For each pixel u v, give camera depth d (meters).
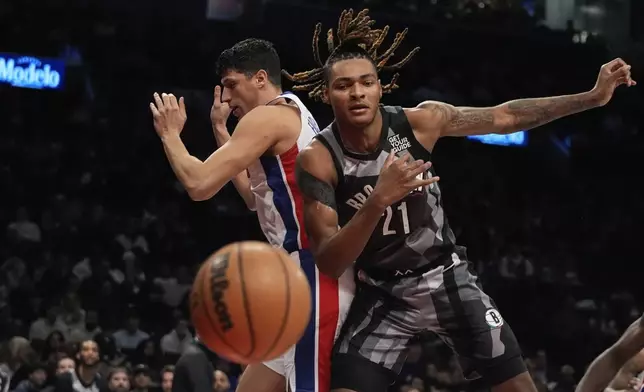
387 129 3.07
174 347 9.19
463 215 13.64
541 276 12.73
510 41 14.60
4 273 10.43
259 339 2.43
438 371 9.55
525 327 12.09
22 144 12.52
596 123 15.16
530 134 14.86
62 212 11.70
